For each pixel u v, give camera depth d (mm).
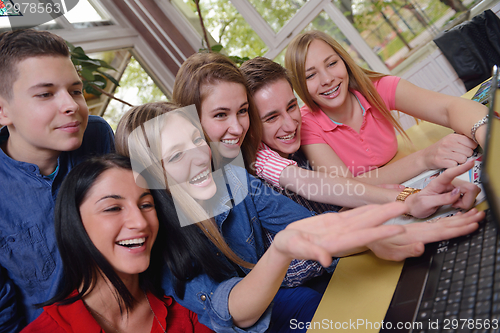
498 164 474
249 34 2461
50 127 802
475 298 453
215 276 721
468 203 654
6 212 878
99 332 646
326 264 448
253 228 890
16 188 886
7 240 888
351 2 2326
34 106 777
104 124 1089
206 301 697
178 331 749
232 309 655
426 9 2271
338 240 471
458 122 956
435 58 2258
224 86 844
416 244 618
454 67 2148
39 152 877
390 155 1244
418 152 1014
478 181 737
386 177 1031
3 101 791
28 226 905
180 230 712
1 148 896
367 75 1267
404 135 1318
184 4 2402
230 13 2408
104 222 614
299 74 1154
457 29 2127
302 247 479
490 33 2068
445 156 901
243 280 657
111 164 649
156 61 2438
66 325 633
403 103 1192
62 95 798
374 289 626
